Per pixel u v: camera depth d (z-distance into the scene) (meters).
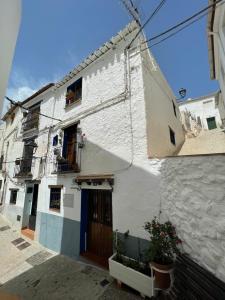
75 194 6.26
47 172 7.99
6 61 1.96
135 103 5.27
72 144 7.32
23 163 10.04
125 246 4.40
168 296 3.21
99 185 5.47
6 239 8.16
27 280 4.79
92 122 6.46
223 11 3.82
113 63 6.38
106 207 5.54
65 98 8.33
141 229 4.20
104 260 5.19
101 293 3.90
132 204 4.51
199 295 2.38
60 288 4.27
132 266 3.80
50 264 5.54
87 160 6.17
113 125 5.66
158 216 3.95
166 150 6.11
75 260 5.56
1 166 13.84
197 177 2.52
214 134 9.43
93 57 7.01
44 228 7.29
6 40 1.91
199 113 14.62
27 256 6.30
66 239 6.16
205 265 2.30
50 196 7.48
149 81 5.96
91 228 5.88
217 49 5.08
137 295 3.71
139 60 5.56
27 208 9.55
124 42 6.21
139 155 4.71
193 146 8.62
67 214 6.37
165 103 7.68
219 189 2.12
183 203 2.86
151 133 5.08
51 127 8.56
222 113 9.42
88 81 7.22
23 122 11.34
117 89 5.95
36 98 10.73
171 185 3.35
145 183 4.38
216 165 2.20
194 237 2.54
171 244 3.06
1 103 1.96
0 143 16.55
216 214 2.14
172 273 3.11
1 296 1.68
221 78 6.02
